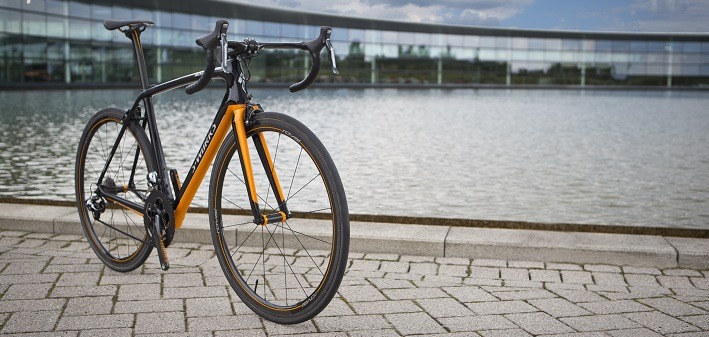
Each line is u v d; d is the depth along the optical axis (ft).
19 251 12.82
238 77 9.35
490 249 12.55
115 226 13.69
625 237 12.92
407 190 24.08
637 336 8.76
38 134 38.47
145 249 10.95
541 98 119.24
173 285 10.83
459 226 13.98
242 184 21.15
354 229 13.52
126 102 69.51
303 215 14.94
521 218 19.62
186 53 132.26
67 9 104.06
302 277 11.28
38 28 98.84
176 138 38.34
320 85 161.79
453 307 9.89
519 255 12.47
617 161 33.58
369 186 24.90
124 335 8.68
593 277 11.46
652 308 9.89
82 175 12.28
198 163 10.03
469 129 51.44
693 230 13.58
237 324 9.15
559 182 26.45
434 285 10.98
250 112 9.12
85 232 12.19
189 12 132.05
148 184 10.84
